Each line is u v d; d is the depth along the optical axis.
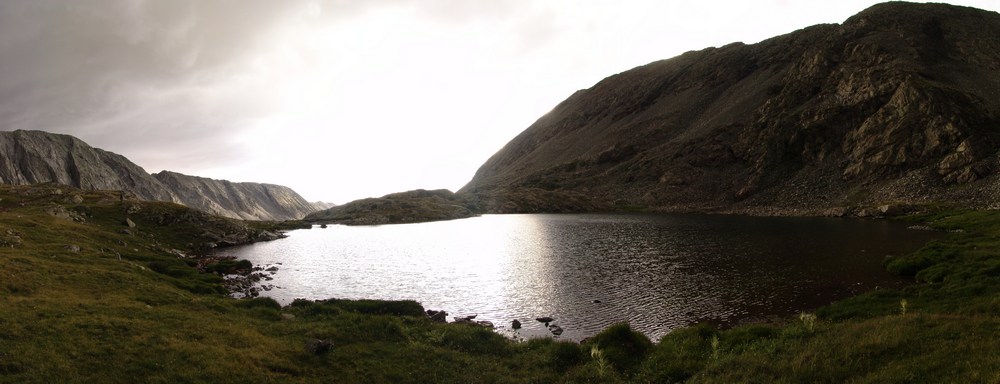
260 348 23.23
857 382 15.91
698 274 54.50
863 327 22.78
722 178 193.75
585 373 22.58
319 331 27.23
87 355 20.00
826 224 102.88
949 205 105.94
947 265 43.66
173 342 22.45
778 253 66.00
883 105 158.38
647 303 43.22
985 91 149.25
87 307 27.53
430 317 40.91
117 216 103.31
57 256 46.00
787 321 35.06
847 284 45.31
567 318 40.00
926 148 135.38
